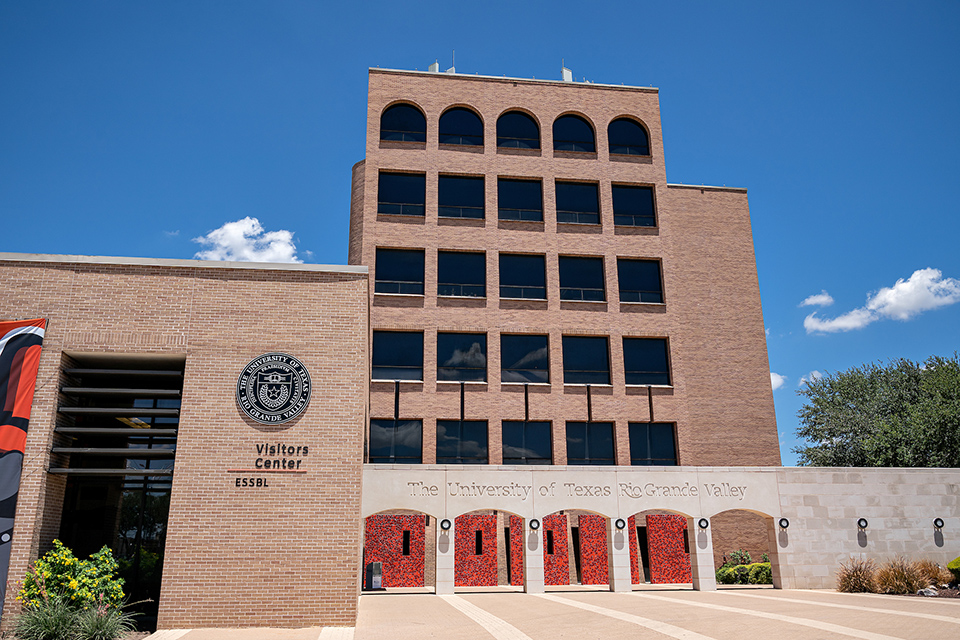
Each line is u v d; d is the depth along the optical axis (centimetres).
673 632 1579
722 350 3925
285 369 1975
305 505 1884
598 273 3884
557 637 1584
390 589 3092
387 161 3850
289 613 1806
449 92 4019
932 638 1425
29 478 1831
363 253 3694
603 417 3625
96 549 1956
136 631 1756
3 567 1758
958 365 4353
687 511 2722
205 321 1988
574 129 4106
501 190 3931
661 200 4028
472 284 3762
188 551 1816
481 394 3566
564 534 3388
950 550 2769
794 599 2234
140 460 2023
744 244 4125
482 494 2638
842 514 2767
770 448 3809
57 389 1909
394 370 3550
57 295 1959
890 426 4122
